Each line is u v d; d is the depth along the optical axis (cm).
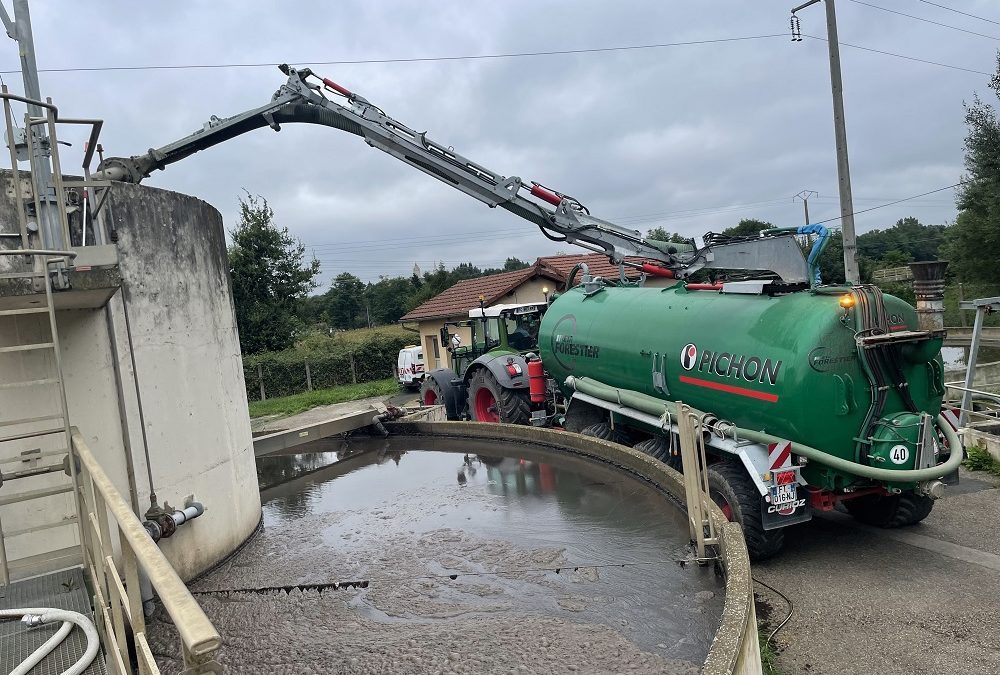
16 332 411
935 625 476
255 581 482
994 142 2402
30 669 252
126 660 255
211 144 877
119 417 455
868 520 681
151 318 484
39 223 377
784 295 636
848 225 1434
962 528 656
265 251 2822
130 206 471
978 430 945
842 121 1428
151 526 461
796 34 1533
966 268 2548
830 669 435
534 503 620
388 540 548
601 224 898
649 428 774
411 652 355
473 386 1175
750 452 589
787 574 581
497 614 396
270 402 2361
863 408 571
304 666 351
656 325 756
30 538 412
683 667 326
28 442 414
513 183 885
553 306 1000
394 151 883
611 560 470
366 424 1052
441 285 4303
